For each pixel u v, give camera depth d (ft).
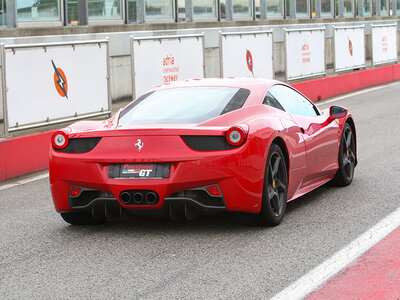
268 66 74.18
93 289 18.28
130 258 21.11
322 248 21.39
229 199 22.44
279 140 24.81
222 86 26.27
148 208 22.81
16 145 40.19
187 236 23.43
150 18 90.48
